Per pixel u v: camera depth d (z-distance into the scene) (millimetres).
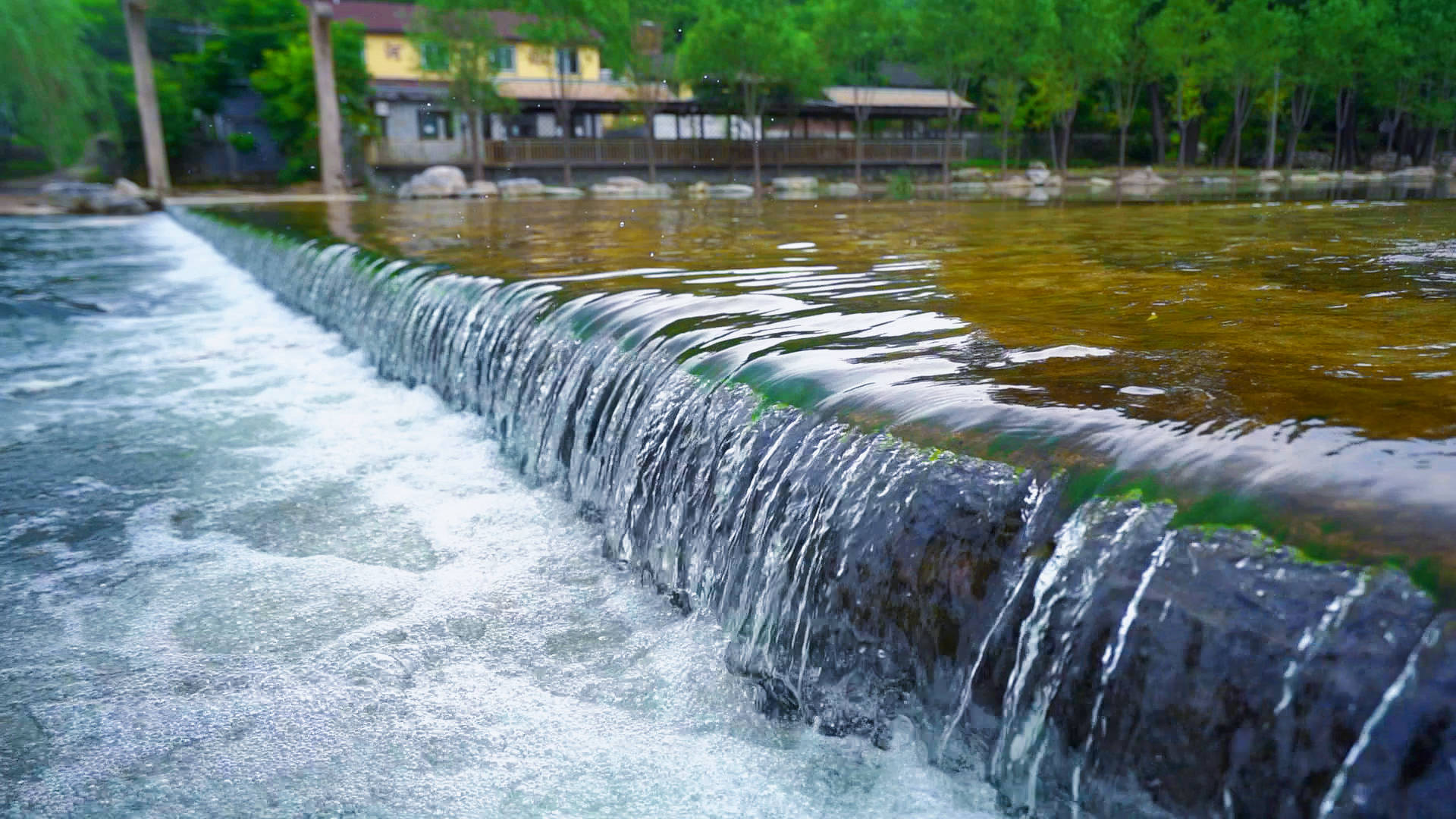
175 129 41250
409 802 2312
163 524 4203
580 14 39906
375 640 3145
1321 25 51562
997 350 3061
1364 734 1423
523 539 3979
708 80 43906
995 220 11430
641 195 34812
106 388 6645
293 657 3041
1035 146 62781
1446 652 1354
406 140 43188
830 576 2467
